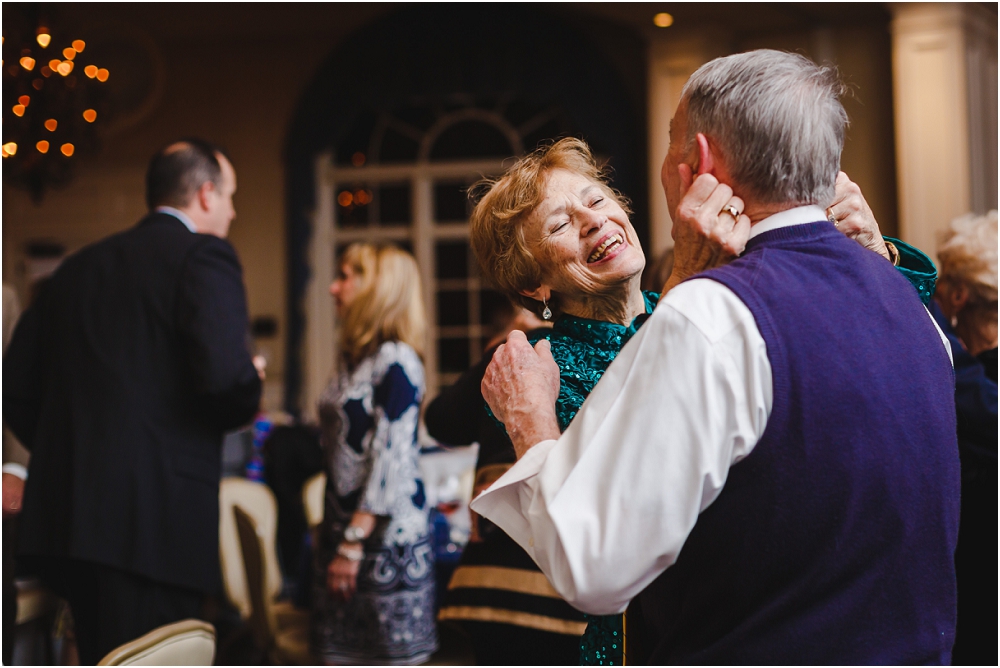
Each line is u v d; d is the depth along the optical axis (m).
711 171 0.94
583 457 0.83
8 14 3.97
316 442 4.03
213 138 7.04
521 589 1.64
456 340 7.03
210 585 2.07
